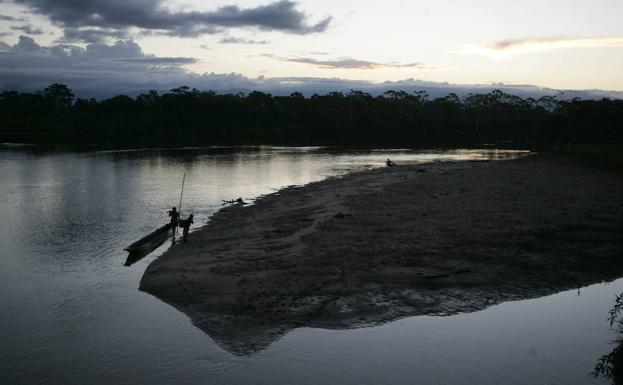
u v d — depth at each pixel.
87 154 70.06
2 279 16.61
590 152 54.72
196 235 22.08
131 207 30.17
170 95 131.25
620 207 26.31
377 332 12.27
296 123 139.12
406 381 10.15
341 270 15.94
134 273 17.17
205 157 68.88
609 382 10.05
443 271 15.98
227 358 11.05
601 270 16.64
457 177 41.34
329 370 10.55
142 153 74.12
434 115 148.38
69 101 141.62
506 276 15.90
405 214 24.36
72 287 15.77
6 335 12.34
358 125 137.00
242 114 134.88
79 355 11.30
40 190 36.50
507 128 148.50
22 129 101.81
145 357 11.18
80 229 24.20
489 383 10.10
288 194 34.56
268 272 15.90
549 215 24.03
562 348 11.54
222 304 13.66
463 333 12.25
